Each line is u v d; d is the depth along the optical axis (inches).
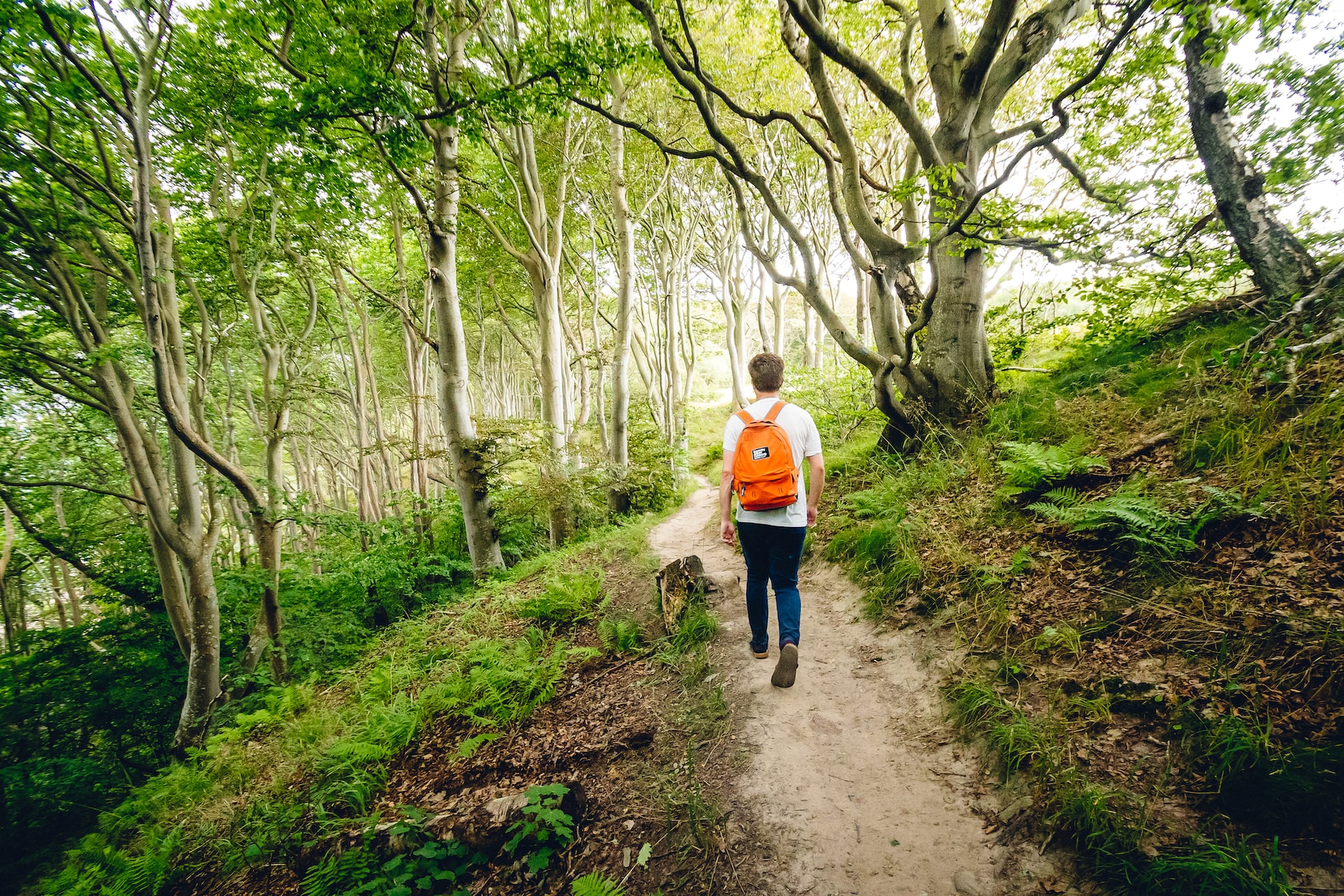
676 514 484.1
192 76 323.6
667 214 697.0
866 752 98.4
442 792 121.7
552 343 517.7
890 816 84.4
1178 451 128.0
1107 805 70.4
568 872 90.7
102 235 322.7
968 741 92.6
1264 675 76.0
